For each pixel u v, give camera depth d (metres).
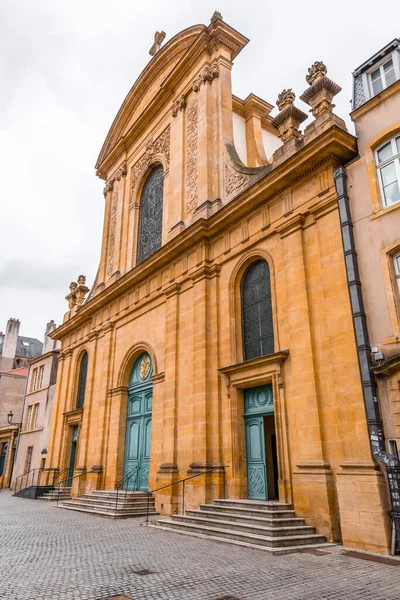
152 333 19.16
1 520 14.33
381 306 10.48
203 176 18.16
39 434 31.59
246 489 13.27
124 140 26.00
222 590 6.34
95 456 21.06
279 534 9.73
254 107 22.06
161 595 6.10
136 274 20.38
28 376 36.28
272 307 13.70
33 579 6.96
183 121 20.78
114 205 26.97
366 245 11.20
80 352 26.44
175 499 14.91
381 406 9.87
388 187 11.32
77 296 29.44
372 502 9.26
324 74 13.74
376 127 11.83
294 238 13.19
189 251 17.55
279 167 13.62
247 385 13.90
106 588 6.43
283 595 6.11
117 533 11.49
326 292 11.73
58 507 18.69
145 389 19.64
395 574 7.23
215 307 15.77
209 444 14.32
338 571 7.40
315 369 11.70
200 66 20.36
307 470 10.96
